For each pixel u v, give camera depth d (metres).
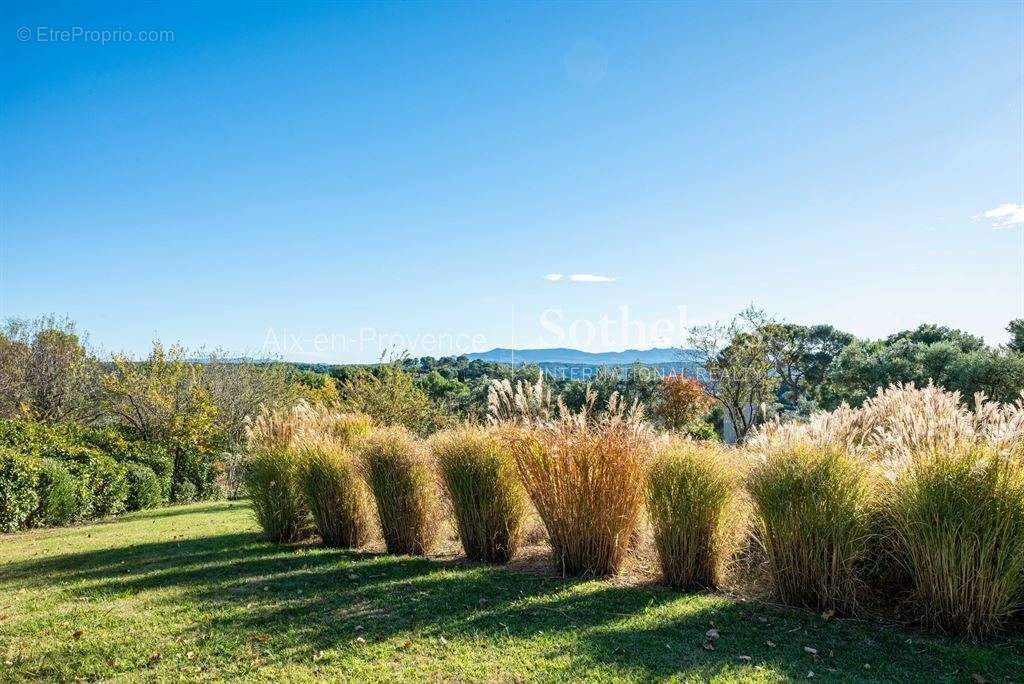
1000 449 4.38
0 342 21.11
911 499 4.48
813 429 5.45
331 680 3.75
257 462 8.69
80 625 4.89
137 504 14.88
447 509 7.53
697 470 5.44
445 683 3.67
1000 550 4.14
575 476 6.11
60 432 14.81
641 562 6.22
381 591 5.55
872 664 3.81
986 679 3.60
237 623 4.78
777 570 4.96
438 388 29.50
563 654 4.04
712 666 3.81
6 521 10.73
